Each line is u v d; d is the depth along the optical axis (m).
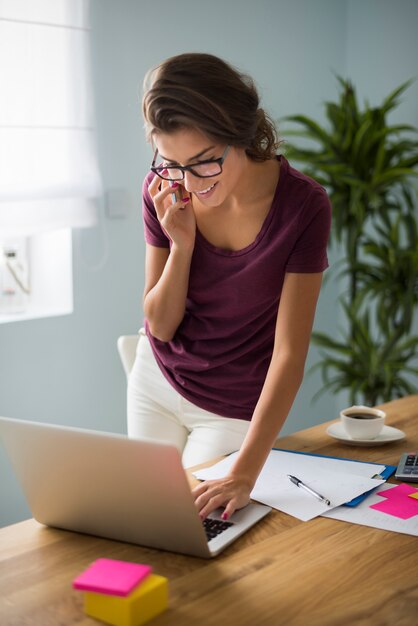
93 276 3.15
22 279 3.10
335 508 1.49
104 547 1.35
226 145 1.58
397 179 3.32
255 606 1.16
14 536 1.41
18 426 1.34
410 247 3.39
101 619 1.12
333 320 4.14
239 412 1.96
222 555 1.31
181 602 1.17
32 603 1.17
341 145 3.35
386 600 1.17
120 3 3.08
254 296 1.85
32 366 3.00
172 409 2.08
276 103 3.70
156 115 1.52
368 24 3.87
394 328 3.39
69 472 1.33
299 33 3.76
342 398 4.17
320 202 1.77
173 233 1.84
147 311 1.97
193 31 3.34
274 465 1.71
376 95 3.88
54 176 2.95
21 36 2.81
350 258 3.41
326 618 1.12
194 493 1.49
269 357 1.94
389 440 1.86
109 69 3.09
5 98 2.81
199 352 1.97
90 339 3.17
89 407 3.19
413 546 1.34
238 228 1.83
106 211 3.16
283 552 1.32
